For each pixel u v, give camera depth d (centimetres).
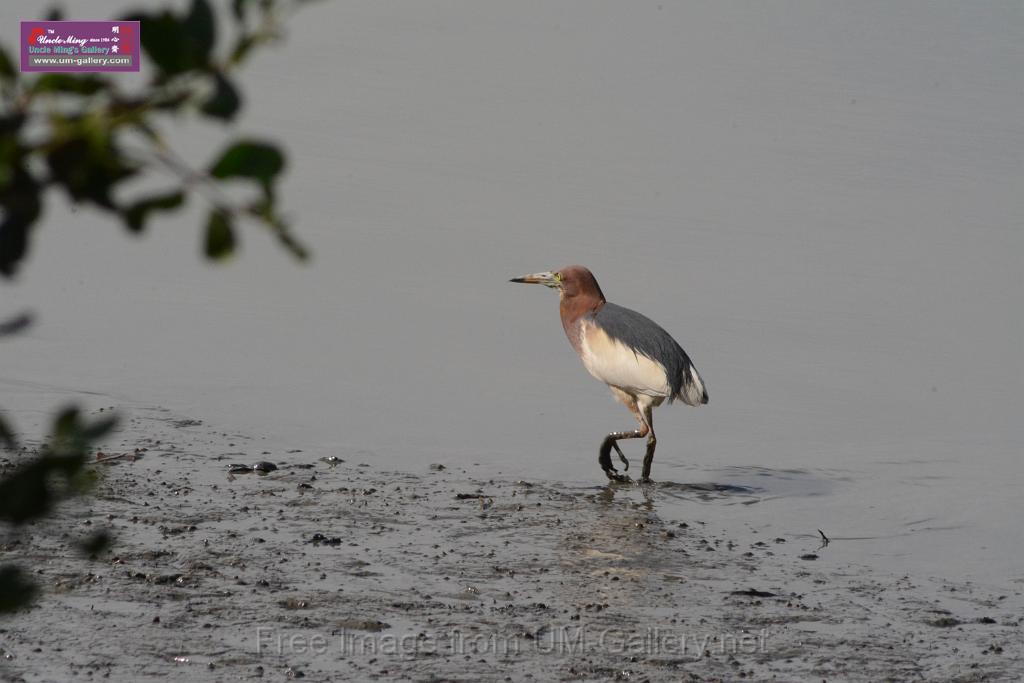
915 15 4231
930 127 3120
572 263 2172
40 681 807
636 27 3984
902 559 1183
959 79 3550
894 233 2428
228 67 263
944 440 1596
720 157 2820
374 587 1012
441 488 1302
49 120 258
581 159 2742
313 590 993
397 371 1712
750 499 1344
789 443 1564
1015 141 3034
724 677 884
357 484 1290
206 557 1043
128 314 1844
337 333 1838
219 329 1816
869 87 3438
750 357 1858
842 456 1521
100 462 1282
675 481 1401
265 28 265
